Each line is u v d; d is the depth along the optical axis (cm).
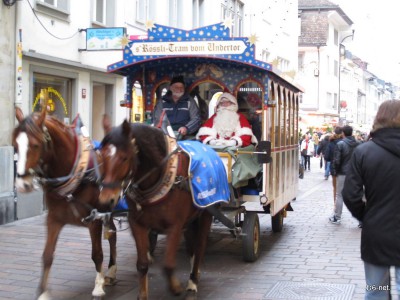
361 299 644
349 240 1010
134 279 727
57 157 568
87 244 928
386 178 411
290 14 3594
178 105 833
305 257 866
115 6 1541
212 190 630
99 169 574
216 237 1019
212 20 2302
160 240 976
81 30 1355
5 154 1094
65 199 576
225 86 855
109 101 1549
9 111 1116
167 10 1897
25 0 1162
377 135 423
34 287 679
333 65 5241
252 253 817
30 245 910
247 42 774
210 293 667
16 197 1124
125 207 652
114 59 1521
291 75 993
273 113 854
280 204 936
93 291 630
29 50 1177
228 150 777
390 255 409
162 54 806
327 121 4725
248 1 2712
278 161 912
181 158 595
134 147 516
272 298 648
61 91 1334
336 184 1254
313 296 655
